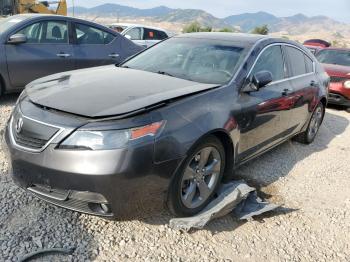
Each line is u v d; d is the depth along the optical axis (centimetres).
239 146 400
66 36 734
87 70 436
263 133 446
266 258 328
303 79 543
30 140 309
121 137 292
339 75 917
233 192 374
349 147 636
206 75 413
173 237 336
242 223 370
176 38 508
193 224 335
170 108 323
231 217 376
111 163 288
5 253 297
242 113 392
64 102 320
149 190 307
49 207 359
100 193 292
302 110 541
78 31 752
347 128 764
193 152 333
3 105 673
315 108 591
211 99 362
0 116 604
